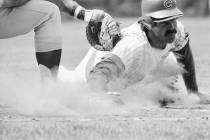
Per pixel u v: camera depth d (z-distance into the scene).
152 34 13.30
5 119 11.85
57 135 9.91
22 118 11.98
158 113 12.69
